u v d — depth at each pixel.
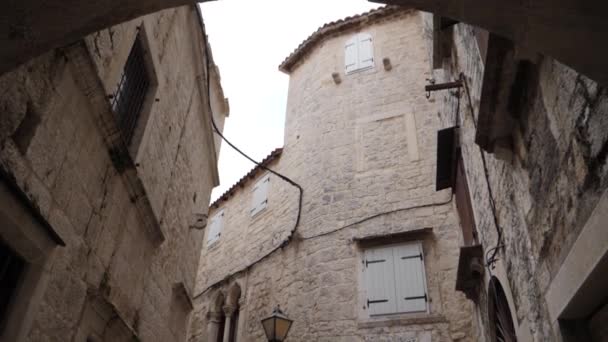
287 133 13.13
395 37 12.66
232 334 11.33
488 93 3.55
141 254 5.50
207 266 14.18
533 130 3.32
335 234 9.88
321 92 12.66
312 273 9.64
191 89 7.55
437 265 8.70
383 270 8.96
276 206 12.14
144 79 5.45
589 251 2.43
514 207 4.05
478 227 6.02
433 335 8.01
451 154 7.61
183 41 6.85
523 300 4.02
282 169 12.65
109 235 4.47
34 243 3.07
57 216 3.39
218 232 14.70
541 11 2.07
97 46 3.84
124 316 5.05
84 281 3.96
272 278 10.66
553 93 2.88
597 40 2.06
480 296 6.30
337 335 8.60
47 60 3.13
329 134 11.63
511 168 4.00
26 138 2.96
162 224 6.26
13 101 2.79
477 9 2.18
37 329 3.26
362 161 10.73
